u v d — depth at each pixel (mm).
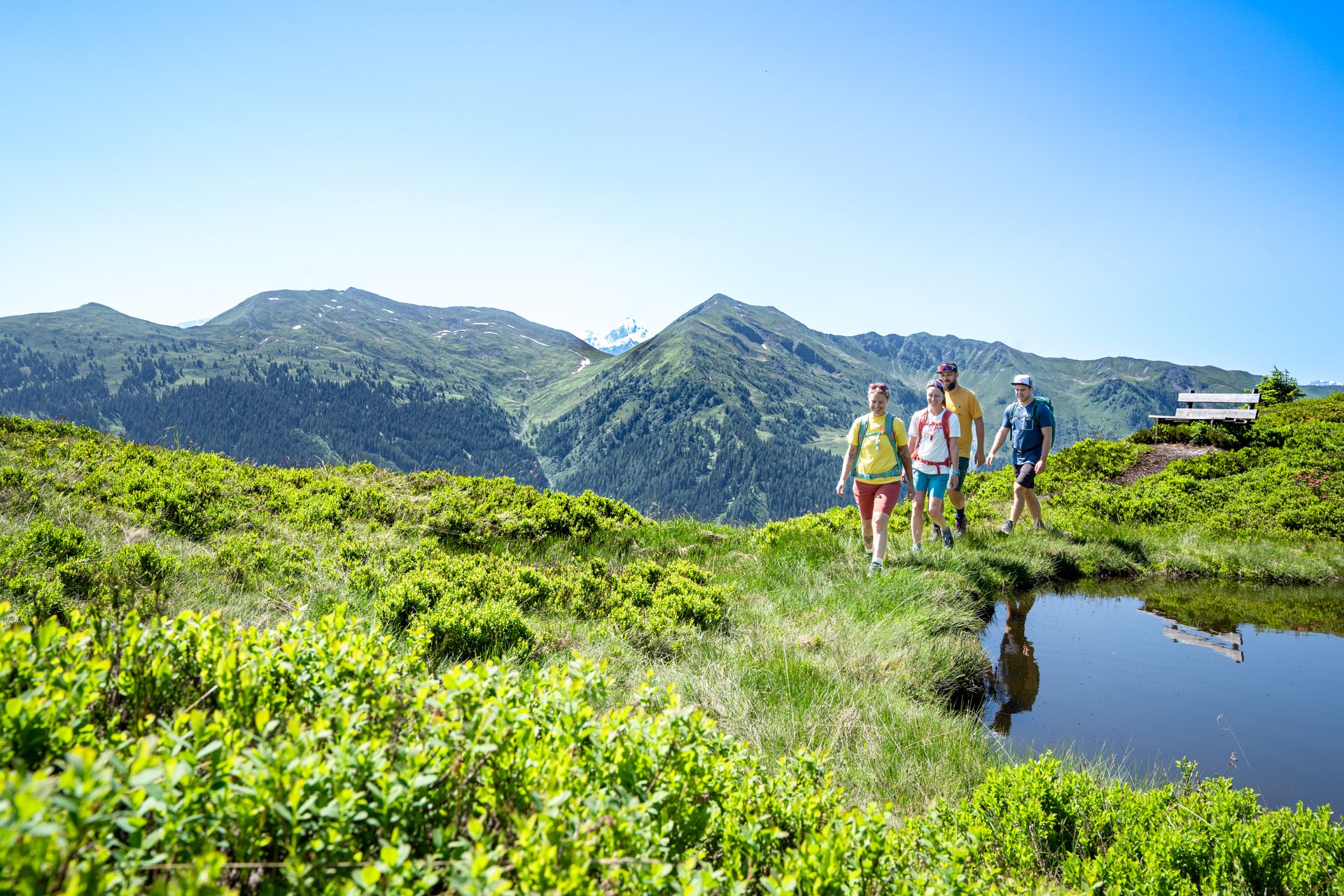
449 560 7598
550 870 1413
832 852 1883
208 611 5160
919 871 2453
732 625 6984
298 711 2055
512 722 1960
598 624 6430
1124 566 10578
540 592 6992
